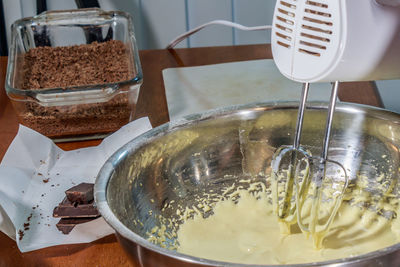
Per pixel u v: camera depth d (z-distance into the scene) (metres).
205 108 0.95
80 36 1.07
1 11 1.55
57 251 0.60
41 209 0.67
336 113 0.68
